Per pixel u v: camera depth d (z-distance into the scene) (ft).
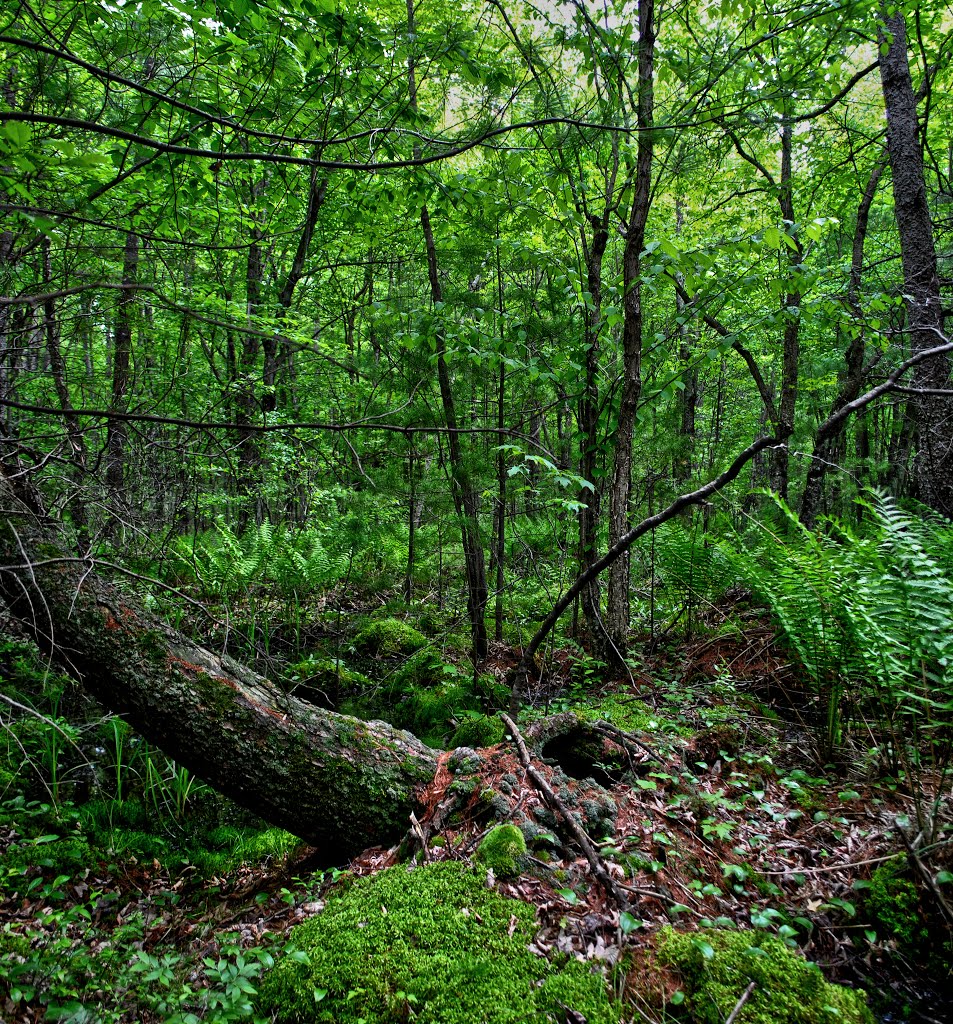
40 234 10.81
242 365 25.09
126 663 10.39
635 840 8.55
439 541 20.93
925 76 22.12
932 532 12.44
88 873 10.78
